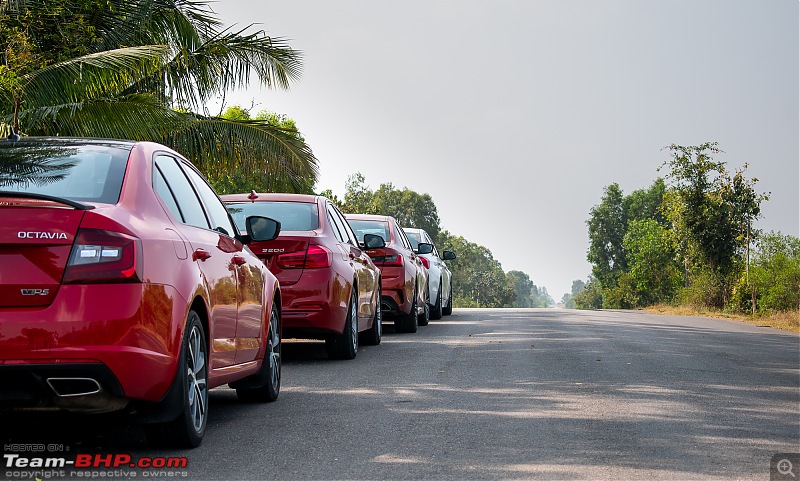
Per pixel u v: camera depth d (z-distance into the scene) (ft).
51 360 14.58
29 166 17.06
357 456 17.25
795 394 26.07
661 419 21.35
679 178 118.32
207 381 18.42
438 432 19.60
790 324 64.69
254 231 23.89
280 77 55.57
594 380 28.12
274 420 21.11
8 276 14.69
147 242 15.76
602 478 15.57
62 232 14.92
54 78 42.16
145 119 44.96
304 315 31.32
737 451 17.89
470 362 33.04
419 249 55.72
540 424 20.56
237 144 55.16
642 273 240.12
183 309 16.48
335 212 36.01
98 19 50.70
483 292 520.01
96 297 14.85
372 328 39.52
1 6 46.24
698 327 57.77
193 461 16.75
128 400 15.35
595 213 335.26
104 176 16.88
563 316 70.69
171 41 55.21
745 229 115.44
